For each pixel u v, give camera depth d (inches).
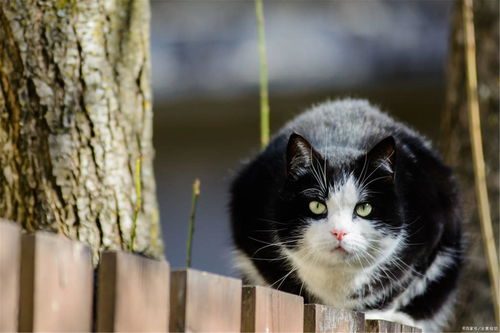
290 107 585.0
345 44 571.5
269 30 590.6
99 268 139.4
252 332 166.1
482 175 246.8
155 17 619.5
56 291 128.0
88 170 225.1
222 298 157.6
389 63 561.9
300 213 257.0
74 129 223.9
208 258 636.7
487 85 330.0
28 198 218.7
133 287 139.0
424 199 269.7
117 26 234.7
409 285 273.7
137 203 214.5
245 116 599.8
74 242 131.7
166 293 145.3
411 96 571.8
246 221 273.3
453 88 335.9
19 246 124.0
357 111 301.0
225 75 581.0
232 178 296.8
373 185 255.4
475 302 317.4
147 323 141.3
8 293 121.3
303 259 259.1
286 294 177.6
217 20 609.0
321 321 187.5
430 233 269.4
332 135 282.2
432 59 559.8
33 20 222.5
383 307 274.5
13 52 221.1
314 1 599.5
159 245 242.8
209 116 604.7
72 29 225.8
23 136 219.5
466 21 265.3
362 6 592.1
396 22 582.6
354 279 265.0
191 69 589.3
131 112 237.0
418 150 283.9
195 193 222.5
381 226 255.3
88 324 133.8
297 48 574.6
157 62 594.6
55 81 222.8
